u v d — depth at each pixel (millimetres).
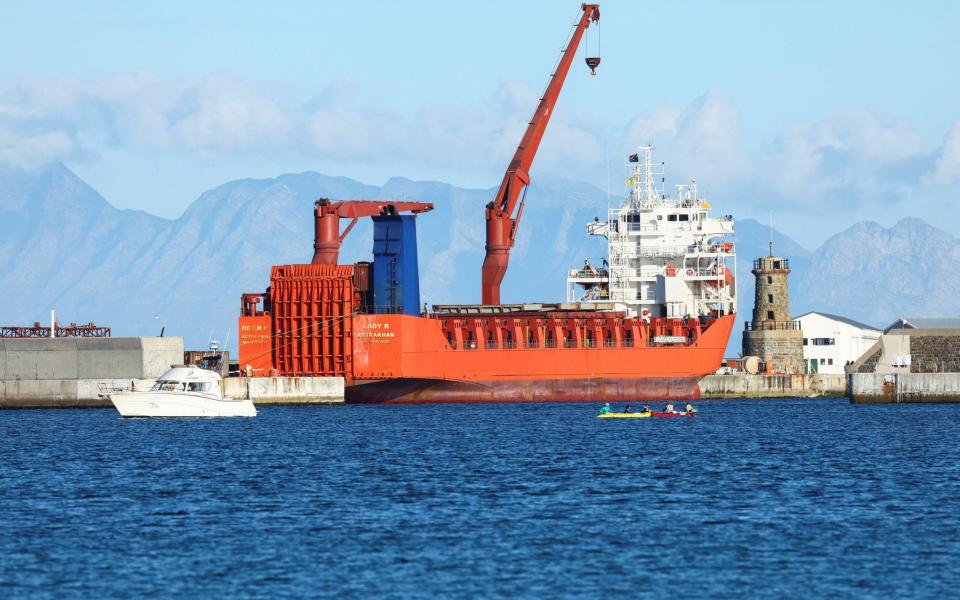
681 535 158500
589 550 150375
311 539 156375
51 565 143375
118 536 158250
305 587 134500
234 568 142000
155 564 143750
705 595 131625
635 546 152375
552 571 140750
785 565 143125
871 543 153750
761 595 131625
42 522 167750
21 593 132625
